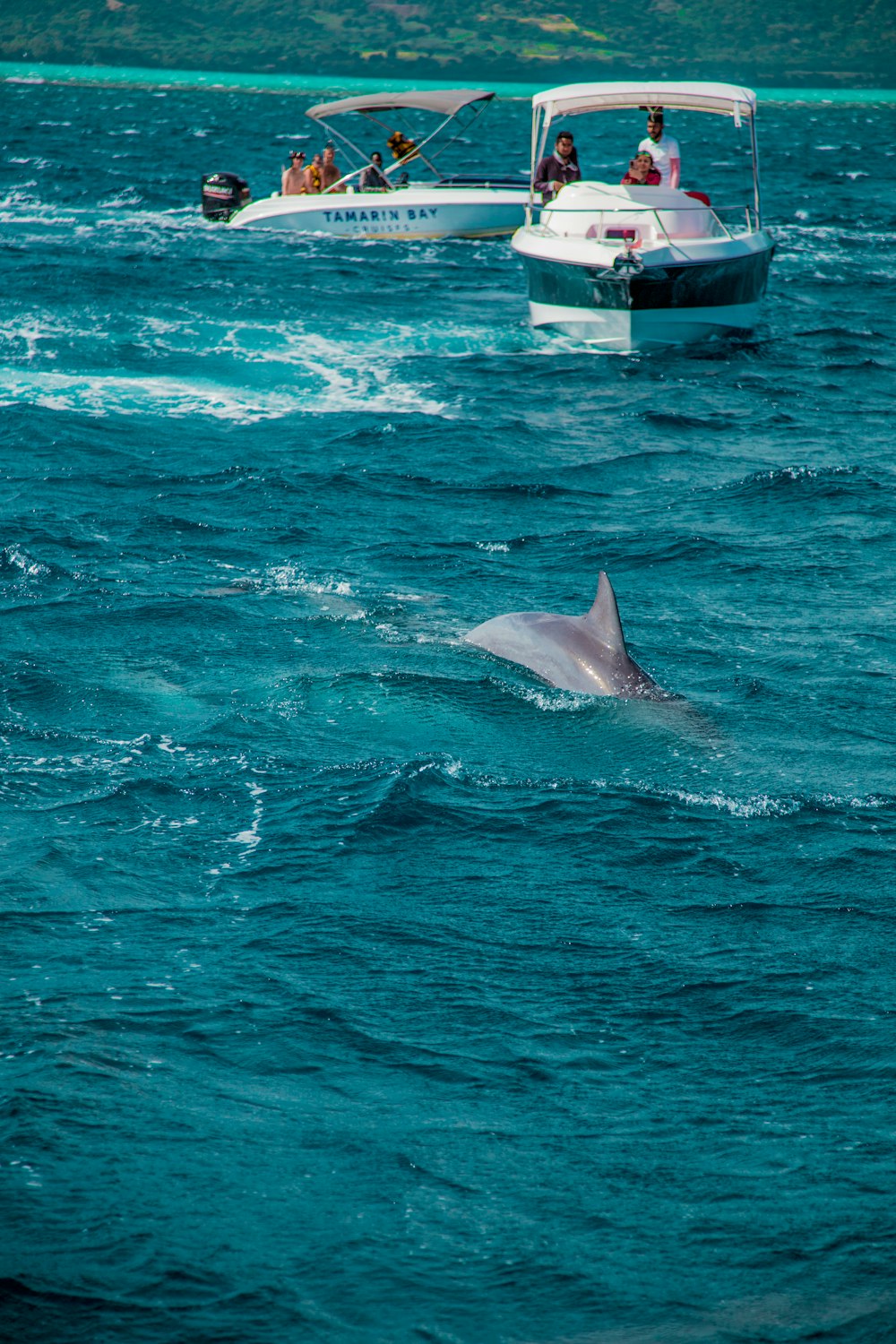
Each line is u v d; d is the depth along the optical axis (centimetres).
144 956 1817
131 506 4181
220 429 5216
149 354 6475
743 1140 1447
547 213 7569
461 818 2288
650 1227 1294
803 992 1786
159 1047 1591
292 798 2334
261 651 2992
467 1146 1422
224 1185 1332
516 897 2041
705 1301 1194
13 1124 1407
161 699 2741
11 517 4000
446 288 8731
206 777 2408
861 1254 1254
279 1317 1160
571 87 7612
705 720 2681
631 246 6881
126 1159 1364
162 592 3381
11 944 1825
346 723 2639
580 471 4788
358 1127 1449
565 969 1836
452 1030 1664
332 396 5859
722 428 5472
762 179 16675
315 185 11406
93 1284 1185
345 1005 1712
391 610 3269
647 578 3641
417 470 4731
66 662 2917
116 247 9769
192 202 13200
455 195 10775
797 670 2988
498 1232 1281
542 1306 1184
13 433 4966
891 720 2741
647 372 6506
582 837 2236
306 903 1992
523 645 2909
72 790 2334
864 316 8000
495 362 6644
